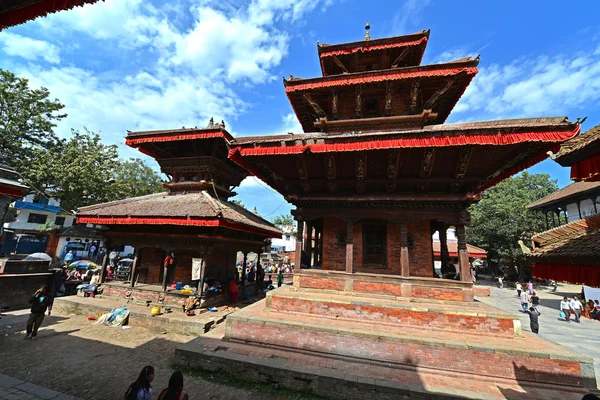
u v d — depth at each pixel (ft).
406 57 41.52
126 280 57.26
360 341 27.94
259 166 34.73
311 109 42.24
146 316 41.19
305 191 38.42
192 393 24.45
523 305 69.36
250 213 66.64
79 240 116.67
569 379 23.67
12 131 93.86
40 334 37.01
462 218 33.68
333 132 38.09
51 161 91.09
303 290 36.76
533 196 131.13
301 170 34.04
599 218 20.56
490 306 34.06
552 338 46.85
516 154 27.63
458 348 25.81
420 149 28.91
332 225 40.19
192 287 47.70
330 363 26.94
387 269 37.24
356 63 42.27
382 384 23.47
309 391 24.71
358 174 33.09
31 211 123.54
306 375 25.05
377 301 32.24
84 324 41.52
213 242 45.70
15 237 101.14
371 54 41.22
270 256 162.09
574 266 17.07
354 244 38.93
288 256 163.63
